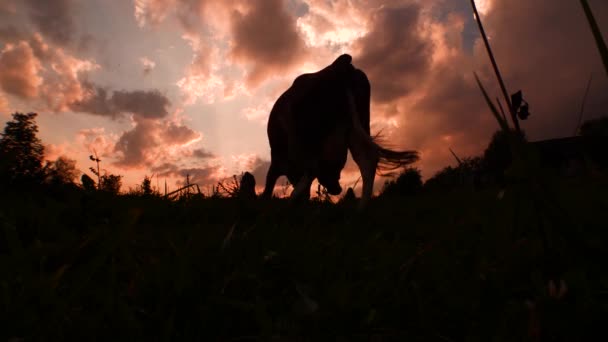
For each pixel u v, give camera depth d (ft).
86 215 9.54
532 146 3.18
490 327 3.39
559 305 2.92
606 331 2.80
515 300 3.78
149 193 14.92
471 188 5.63
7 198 11.57
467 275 4.66
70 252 5.50
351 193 16.08
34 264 5.29
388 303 4.36
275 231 7.31
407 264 5.10
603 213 3.30
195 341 3.83
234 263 5.43
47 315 3.71
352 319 3.90
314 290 4.47
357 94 19.01
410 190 19.20
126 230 4.31
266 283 5.06
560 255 3.84
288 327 3.78
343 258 6.02
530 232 4.71
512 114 3.19
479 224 6.40
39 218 8.58
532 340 2.81
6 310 3.56
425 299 4.32
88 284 4.81
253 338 3.85
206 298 4.20
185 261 4.58
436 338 3.73
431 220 11.53
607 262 3.13
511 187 4.00
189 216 12.48
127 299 4.27
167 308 4.04
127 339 3.54
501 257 4.46
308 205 15.12
